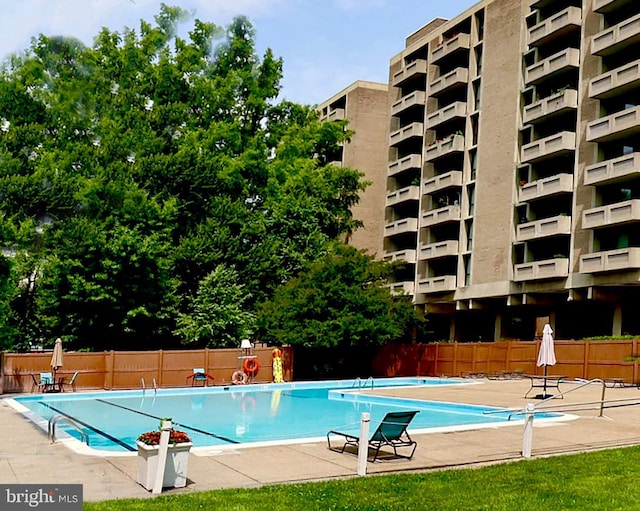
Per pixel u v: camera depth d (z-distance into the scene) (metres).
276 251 44.22
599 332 42.91
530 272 43.53
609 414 18.62
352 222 53.91
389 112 63.12
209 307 38.47
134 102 46.12
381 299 38.47
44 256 39.28
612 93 39.97
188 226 44.00
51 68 44.84
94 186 39.25
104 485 10.17
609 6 40.69
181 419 22.14
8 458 12.28
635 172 37.50
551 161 44.91
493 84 49.66
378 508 8.87
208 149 45.41
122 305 37.62
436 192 55.03
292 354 37.81
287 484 10.30
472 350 39.00
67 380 31.03
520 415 20.00
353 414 23.56
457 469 11.57
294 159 49.56
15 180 38.81
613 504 9.14
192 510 8.64
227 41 50.25
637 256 36.94
